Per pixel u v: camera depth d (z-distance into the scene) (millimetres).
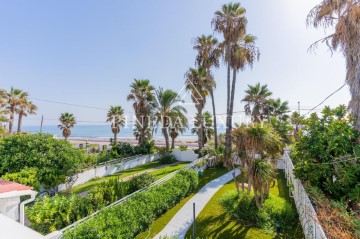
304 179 7695
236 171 17078
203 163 17688
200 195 11703
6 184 5824
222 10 19766
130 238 6902
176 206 10172
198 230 7836
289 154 14117
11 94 28016
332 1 7855
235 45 19828
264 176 8344
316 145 7305
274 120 15594
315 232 5207
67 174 12289
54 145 11992
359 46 7270
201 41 22844
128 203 7777
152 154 24516
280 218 8062
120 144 24547
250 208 8664
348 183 6312
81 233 5484
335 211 4836
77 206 7449
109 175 17594
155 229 7953
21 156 10719
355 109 7570
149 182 10812
